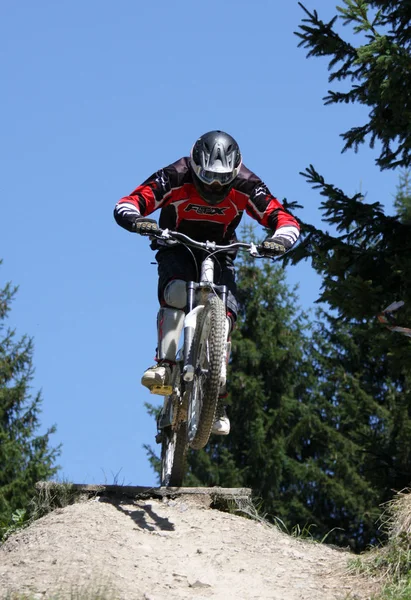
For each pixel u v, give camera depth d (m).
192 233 13.41
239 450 46.22
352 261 20.00
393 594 10.23
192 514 13.27
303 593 10.51
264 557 11.77
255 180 13.40
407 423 40.69
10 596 9.75
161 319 13.11
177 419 13.34
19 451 41.84
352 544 44.84
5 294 46.28
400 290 19.16
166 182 13.01
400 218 21.05
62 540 11.61
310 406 47.91
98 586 9.97
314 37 20.59
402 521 11.31
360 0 19.91
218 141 12.69
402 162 20.80
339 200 20.30
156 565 11.13
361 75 20.69
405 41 20.69
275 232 13.09
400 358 18.53
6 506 40.31
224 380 11.88
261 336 48.72
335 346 49.91
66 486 14.02
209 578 10.85
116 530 12.13
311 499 45.62
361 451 24.28
